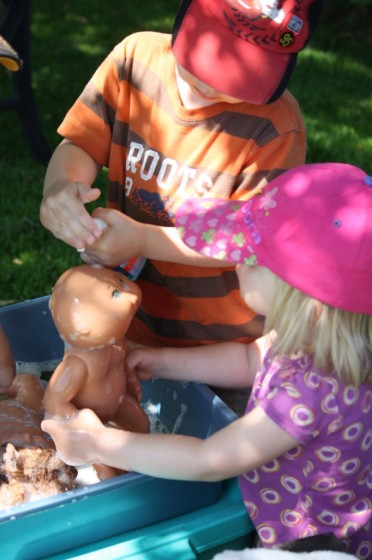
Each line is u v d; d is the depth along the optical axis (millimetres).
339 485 1425
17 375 1730
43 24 5602
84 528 1423
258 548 1409
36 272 3154
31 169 3918
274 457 1370
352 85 5020
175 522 1485
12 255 3262
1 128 4289
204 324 1839
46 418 1501
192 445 1380
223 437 1369
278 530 1465
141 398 1832
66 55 5133
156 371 1715
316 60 5332
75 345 1493
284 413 1339
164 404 1825
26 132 3980
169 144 1714
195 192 1710
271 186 1408
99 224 1549
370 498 1485
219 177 1688
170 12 5957
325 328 1325
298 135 1669
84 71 4938
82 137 1787
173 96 1695
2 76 4824
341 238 1303
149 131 1735
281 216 1345
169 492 1464
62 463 1532
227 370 1730
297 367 1354
